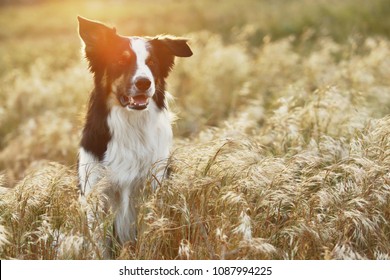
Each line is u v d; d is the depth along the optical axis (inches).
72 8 1599.4
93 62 273.1
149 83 256.1
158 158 271.4
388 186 246.4
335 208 249.9
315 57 602.9
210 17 1135.0
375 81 514.6
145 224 237.6
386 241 239.0
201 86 604.7
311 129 346.9
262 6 1193.4
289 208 265.9
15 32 1364.4
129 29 1124.5
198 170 263.9
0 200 261.0
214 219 237.0
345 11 999.6
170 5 1392.7
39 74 722.2
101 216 242.5
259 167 251.9
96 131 267.9
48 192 260.5
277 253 227.9
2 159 460.4
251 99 563.5
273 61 655.1
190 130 492.7
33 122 507.8
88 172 261.7
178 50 281.1
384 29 897.5
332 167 261.9
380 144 281.6
